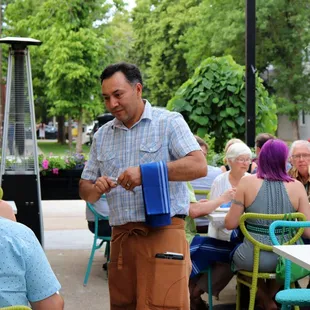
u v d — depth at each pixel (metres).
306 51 31.50
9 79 6.04
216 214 4.79
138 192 3.28
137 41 42.09
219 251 4.74
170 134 3.29
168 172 3.18
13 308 2.14
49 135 55.06
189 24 37.56
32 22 30.77
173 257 3.27
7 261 2.18
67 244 7.47
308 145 5.36
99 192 3.28
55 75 30.38
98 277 6.04
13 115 6.07
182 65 38.62
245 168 5.27
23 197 6.07
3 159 6.09
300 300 3.24
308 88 32.34
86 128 42.91
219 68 8.41
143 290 3.30
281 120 39.19
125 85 3.22
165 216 3.18
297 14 30.69
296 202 4.38
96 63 30.55
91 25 30.73
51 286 2.26
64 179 9.37
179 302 3.28
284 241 4.33
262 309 4.98
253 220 4.38
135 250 3.32
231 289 5.72
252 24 7.33
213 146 8.24
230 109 8.29
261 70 33.16
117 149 3.37
